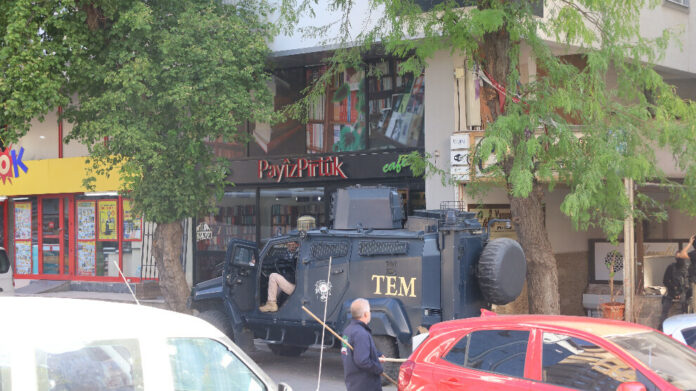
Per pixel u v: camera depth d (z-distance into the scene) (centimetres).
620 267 1728
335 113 1817
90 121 1388
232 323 1234
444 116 1608
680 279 1485
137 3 1362
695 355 645
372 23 1616
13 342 388
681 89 1991
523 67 1619
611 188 1118
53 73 1343
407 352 1074
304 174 1834
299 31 1638
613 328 655
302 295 1183
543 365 628
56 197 2372
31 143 2400
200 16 1458
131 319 443
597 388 592
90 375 407
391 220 1166
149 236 2147
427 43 1252
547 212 1720
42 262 2411
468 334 688
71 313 427
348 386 760
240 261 1241
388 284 1100
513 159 1168
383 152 1722
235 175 1941
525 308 1595
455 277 1052
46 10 1318
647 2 1723
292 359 1366
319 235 1180
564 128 1108
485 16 1119
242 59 1484
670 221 1881
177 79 1410
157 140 1394
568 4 1220
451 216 1063
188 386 449
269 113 1478
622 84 1227
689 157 1159
